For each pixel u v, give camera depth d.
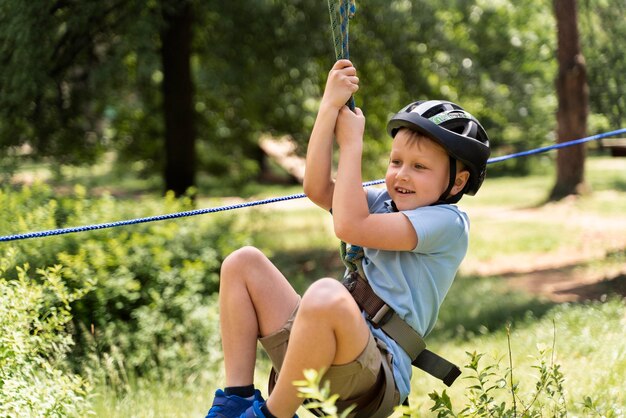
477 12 15.02
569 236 14.10
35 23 10.87
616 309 7.79
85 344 6.43
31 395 4.16
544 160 26.16
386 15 12.77
